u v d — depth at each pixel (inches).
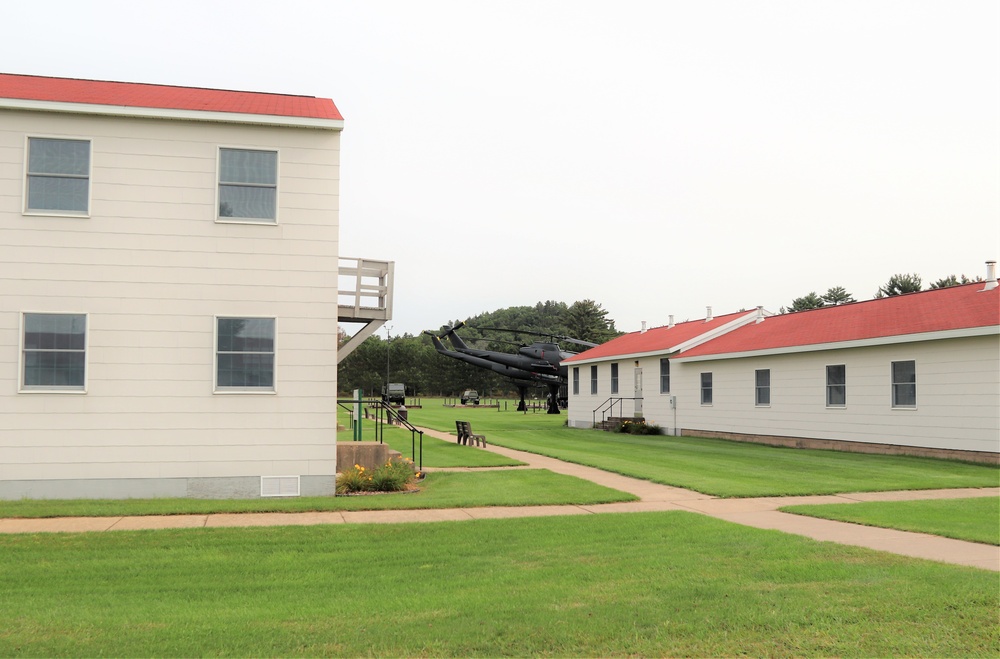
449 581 323.6
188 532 429.7
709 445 1138.0
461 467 792.9
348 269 682.2
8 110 561.3
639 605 284.2
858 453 975.6
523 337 4970.5
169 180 583.5
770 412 1151.6
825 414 1048.2
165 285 578.9
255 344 591.2
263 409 588.7
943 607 281.3
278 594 305.0
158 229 580.1
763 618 268.8
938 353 884.0
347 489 612.7
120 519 482.0
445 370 3927.2
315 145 605.9
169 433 574.2
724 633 256.1
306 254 600.7
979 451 834.2
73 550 383.9
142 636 251.1
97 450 563.8
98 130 574.9
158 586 316.2
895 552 379.9
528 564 354.6
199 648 240.4
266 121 592.4
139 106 575.5
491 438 1204.5
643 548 386.6
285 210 599.5
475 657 236.5
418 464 807.1
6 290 557.9
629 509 534.9
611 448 1070.4
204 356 581.9
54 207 568.4
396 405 2534.5
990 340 823.7
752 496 595.2
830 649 242.8
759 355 1168.2
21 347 557.0
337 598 299.0
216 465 579.5
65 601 292.8
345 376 3892.7
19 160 564.4
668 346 1423.5
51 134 568.7
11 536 418.3
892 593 297.9
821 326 1130.0
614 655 239.0
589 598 294.5
